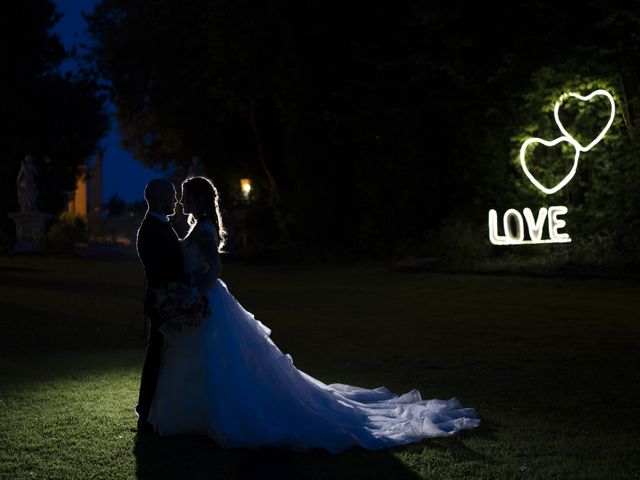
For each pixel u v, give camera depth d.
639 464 4.79
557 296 14.69
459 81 21.33
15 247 33.56
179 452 5.15
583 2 19.92
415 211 23.52
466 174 21.75
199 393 5.48
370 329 11.05
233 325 5.57
